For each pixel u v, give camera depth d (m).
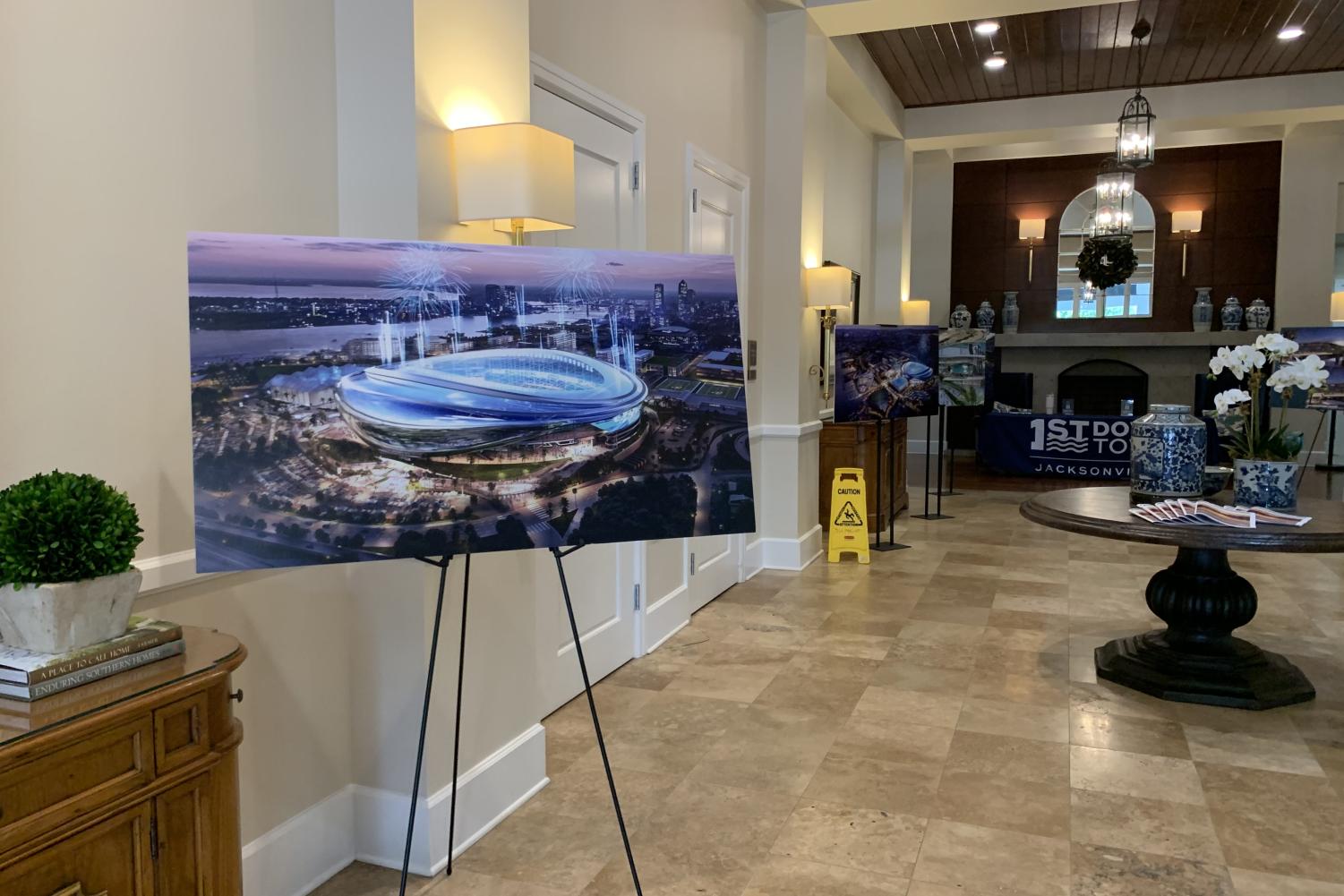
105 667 1.45
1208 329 11.62
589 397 1.96
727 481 2.05
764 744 3.25
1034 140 9.86
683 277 2.10
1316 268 10.97
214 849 1.53
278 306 1.72
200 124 2.00
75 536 1.43
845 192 8.68
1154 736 3.30
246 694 2.18
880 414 6.48
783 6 5.68
